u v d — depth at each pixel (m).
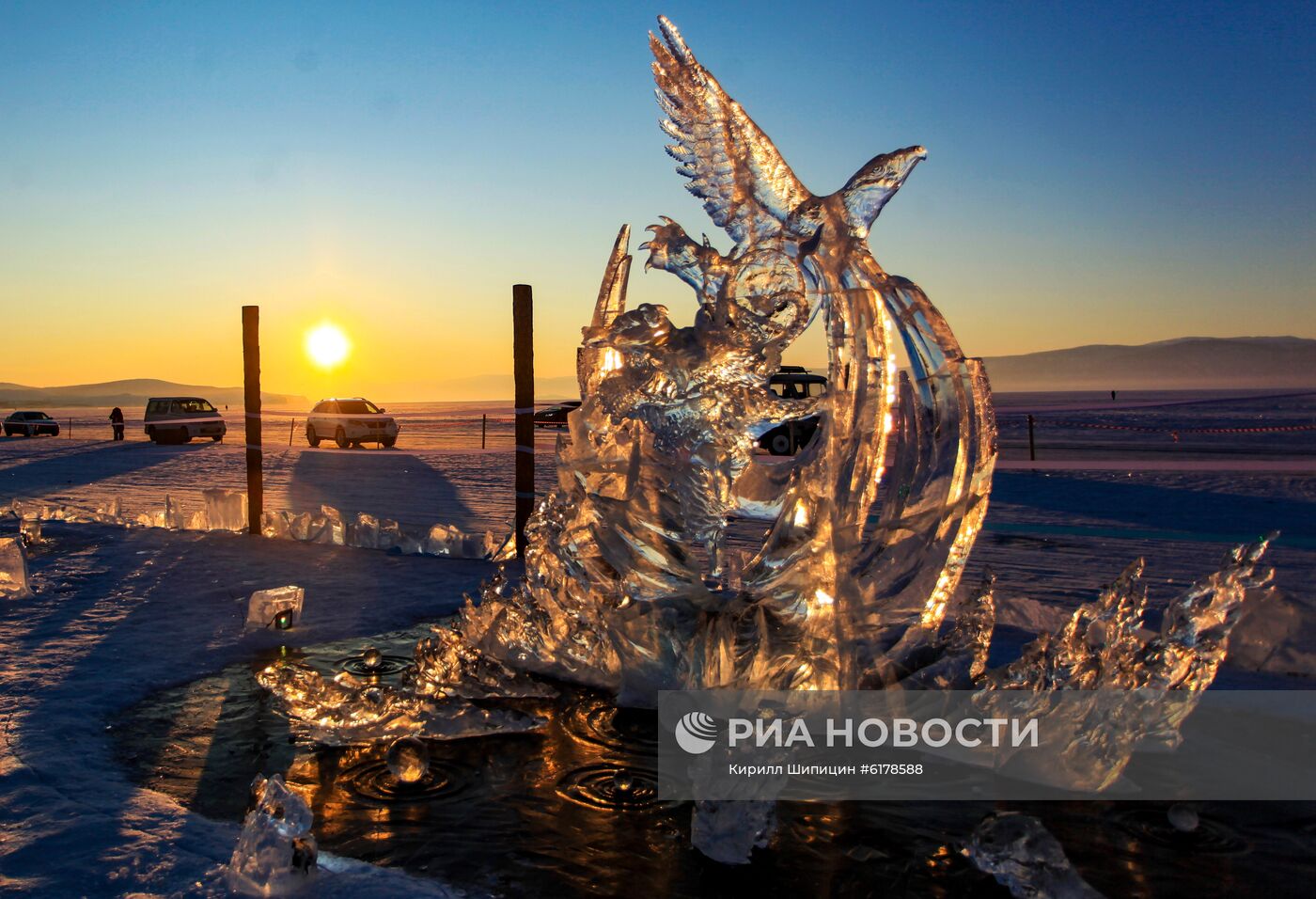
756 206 5.11
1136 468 20.67
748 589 5.03
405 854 3.60
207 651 6.50
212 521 12.47
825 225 4.85
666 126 5.29
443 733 4.82
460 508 15.88
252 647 6.62
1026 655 4.63
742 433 5.01
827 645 4.96
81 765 4.46
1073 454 25.36
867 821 3.93
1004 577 9.12
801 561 4.92
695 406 4.92
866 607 4.97
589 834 3.78
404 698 4.91
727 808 3.59
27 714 5.14
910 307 4.92
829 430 5.00
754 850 3.64
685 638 5.09
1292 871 3.47
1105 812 3.99
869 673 4.91
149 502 16.92
